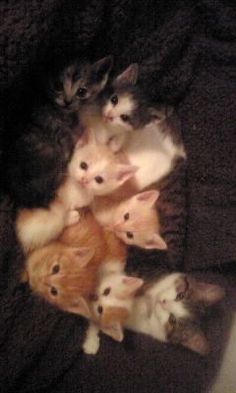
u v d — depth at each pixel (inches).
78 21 16.9
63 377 18.2
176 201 20.1
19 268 17.4
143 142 20.2
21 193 17.6
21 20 15.0
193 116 20.6
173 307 19.0
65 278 17.6
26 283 17.4
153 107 20.2
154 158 20.2
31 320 17.4
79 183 18.6
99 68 18.8
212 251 20.3
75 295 17.8
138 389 18.4
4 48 15.1
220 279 20.2
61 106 18.8
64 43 17.3
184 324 18.8
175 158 20.5
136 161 20.0
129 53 19.2
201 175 20.6
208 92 20.1
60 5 15.7
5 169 17.5
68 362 18.0
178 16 19.2
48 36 16.2
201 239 20.4
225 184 20.5
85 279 18.0
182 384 18.7
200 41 19.8
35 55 16.2
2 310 17.1
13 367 17.1
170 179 20.3
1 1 14.7
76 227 18.4
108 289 18.3
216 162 20.4
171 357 18.8
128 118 19.8
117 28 18.2
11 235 17.3
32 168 17.8
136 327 18.9
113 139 19.9
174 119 20.8
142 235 19.1
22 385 17.6
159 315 18.9
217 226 20.4
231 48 19.5
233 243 20.2
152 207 19.6
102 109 19.9
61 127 18.7
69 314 18.0
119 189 19.3
